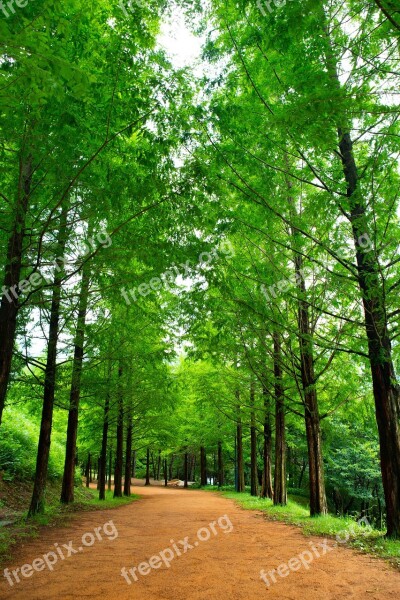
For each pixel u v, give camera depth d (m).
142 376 15.15
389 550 6.36
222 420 26.11
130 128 5.91
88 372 12.18
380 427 7.77
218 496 23.31
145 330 12.95
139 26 5.53
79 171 5.48
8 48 2.78
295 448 31.30
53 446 17.80
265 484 19.00
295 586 4.74
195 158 6.99
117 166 6.52
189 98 6.39
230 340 11.75
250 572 5.34
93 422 18.95
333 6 5.96
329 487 31.44
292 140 6.88
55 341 10.88
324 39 6.17
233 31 7.60
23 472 13.59
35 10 3.89
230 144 7.86
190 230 6.83
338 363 12.23
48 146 5.19
